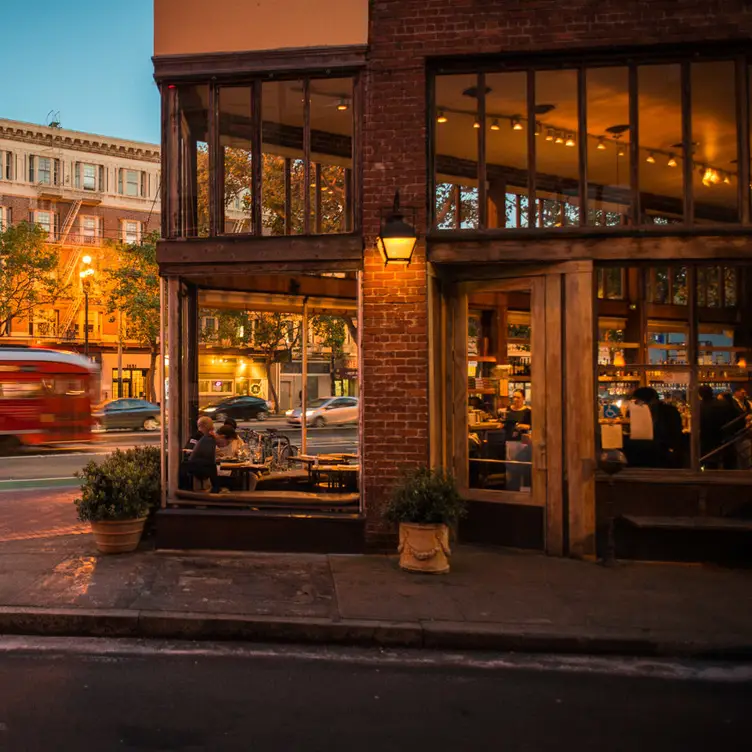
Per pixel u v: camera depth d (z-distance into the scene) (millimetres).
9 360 21516
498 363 8539
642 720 4441
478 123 8344
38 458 19234
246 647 5707
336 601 6406
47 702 4551
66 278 41219
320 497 8289
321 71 8289
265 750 3953
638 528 8016
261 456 9500
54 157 42969
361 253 8188
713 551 7941
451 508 7375
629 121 8188
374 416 8148
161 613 5961
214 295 9492
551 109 8281
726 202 8117
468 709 4578
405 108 8188
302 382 10180
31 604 6121
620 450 8180
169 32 8406
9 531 9555
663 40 7941
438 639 5738
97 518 7832
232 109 8477
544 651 5688
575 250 8102
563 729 4301
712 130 8102
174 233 8516
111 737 4066
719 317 8219
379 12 8250
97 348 42875
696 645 5582
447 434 8758
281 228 8477
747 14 7883
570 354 8148
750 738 4199
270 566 7543
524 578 7250
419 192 8164
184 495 8438
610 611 6262
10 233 35906
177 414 8789
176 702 4594
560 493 8164
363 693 4816
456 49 8164
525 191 8336
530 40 8109
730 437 8148
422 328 8125
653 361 8211
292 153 8422
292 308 9883
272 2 8320
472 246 8203
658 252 8000
